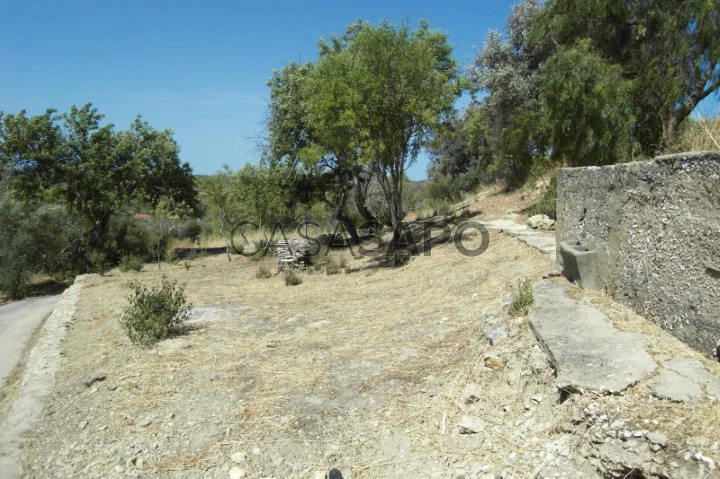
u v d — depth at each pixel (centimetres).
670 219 407
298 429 441
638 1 1145
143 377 601
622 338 407
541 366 415
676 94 1027
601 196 539
